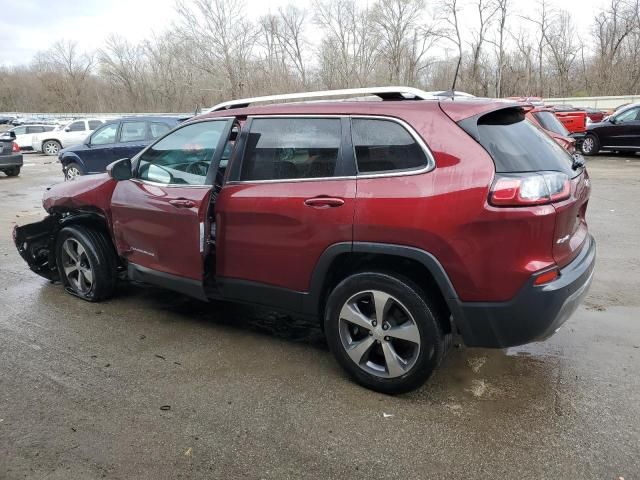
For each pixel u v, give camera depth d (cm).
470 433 280
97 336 405
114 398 316
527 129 318
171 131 410
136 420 294
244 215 353
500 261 275
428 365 302
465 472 251
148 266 416
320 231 319
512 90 3925
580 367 351
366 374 324
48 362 362
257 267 355
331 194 315
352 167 315
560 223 280
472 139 286
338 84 4025
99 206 443
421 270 306
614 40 4078
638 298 477
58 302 479
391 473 251
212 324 429
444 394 320
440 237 282
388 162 304
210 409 305
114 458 262
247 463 259
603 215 838
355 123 319
